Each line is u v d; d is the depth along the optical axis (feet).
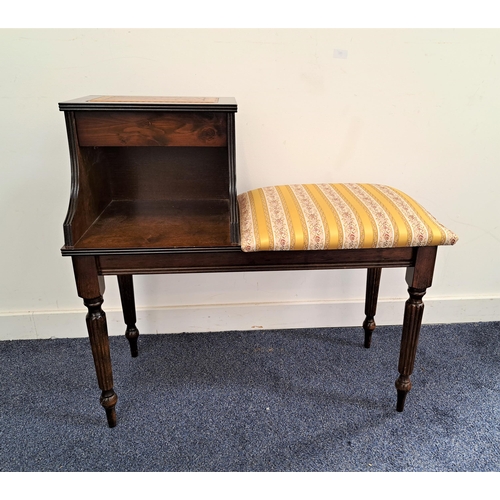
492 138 4.44
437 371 4.39
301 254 3.16
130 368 4.45
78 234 3.07
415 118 4.31
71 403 3.96
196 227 3.35
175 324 5.04
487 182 4.63
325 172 4.48
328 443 3.51
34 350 4.75
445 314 5.22
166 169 3.97
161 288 4.89
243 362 4.55
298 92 4.14
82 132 3.00
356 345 4.84
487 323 5.23
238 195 4.00
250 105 4.16
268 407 3.91
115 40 3.87
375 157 4.45
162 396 4.05
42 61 3.89
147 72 4.00
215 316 5.04
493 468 3.28
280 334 5.05
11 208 4.40
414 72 4.13
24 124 4.08
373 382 4.24
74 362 4.55
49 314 4.89
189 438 3.57
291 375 4.34
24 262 4.66
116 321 4.99
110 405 3.54
